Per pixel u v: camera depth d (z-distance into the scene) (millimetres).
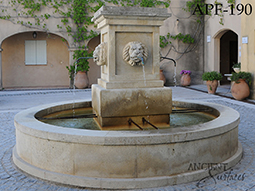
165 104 4375
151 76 4355
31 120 4039
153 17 4172
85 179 3268
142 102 4277
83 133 3324
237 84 9984
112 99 4168
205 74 11805
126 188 3217
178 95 11484
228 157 3926
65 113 5480
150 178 3268
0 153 4598
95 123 4664
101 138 3213
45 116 5035
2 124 6641
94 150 3275
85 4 14445
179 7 15273
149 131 3396
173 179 3307
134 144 3229
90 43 15750
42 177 3506
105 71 4586
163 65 15406
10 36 15094
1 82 13977
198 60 15711
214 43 14508
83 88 14383
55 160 3451
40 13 14000
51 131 3424
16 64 15328
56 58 15703
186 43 15500
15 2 13680
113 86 4211
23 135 3844
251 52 10023
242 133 5629
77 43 14500
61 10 14188
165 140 3273
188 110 5113
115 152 3254
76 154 3330
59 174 3393
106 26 4305
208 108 5203
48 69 15688
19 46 15305
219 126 3637
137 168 3277
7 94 12203
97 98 4383
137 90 4250
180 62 15516
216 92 12211
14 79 15336
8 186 3359
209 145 3576
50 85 15758
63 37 14328
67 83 15930
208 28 15000
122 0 14578
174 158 3355
